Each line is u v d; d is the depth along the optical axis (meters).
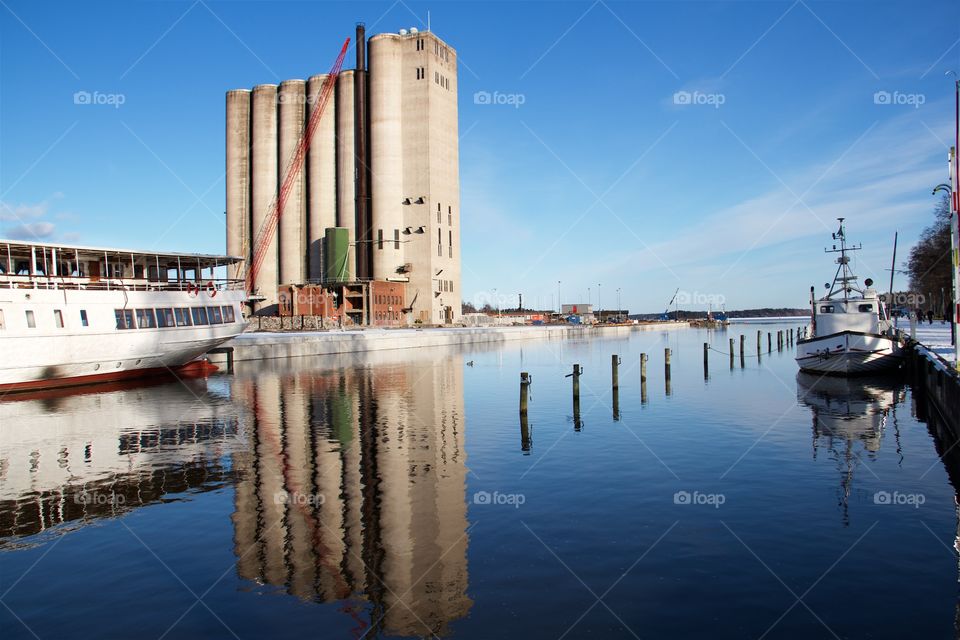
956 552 11.14
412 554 11.20
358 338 65.44
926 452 19.27
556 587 9.80
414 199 120.44
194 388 36.75
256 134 131.00
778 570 10.38
